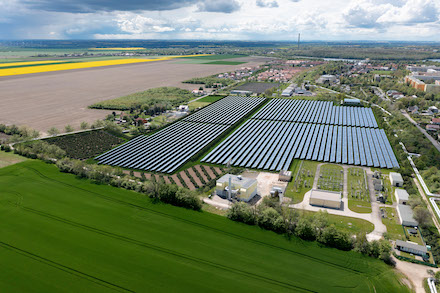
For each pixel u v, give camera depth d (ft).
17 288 250.98
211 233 328.90
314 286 256.93
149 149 577.02
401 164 510.99
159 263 280.72
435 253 302.04
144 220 351.05
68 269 272.31
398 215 366.63
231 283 257.75
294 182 449.06
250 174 477.77
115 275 265.95
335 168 498.69
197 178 464.65
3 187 420.77
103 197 402.11
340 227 343.05
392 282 264.52
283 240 319.47
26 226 333.01
